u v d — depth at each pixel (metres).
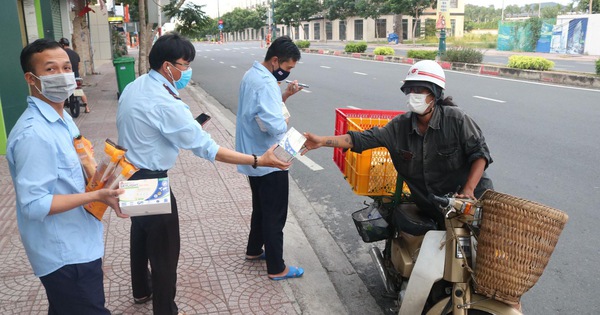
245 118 3.47
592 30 29.77
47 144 2.02
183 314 3.24
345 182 6.32
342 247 4.54
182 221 4.81
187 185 5.91
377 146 3.08
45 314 3.24
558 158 7.00
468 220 2.40
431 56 22.94
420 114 2.83
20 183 1.98
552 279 3.93
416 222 2.96
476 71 19.05
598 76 14.39
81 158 2.23
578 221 4.91
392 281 3.35
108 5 27.55
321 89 14.38
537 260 2.14
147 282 3.33
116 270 3.83
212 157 2.71
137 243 3.18
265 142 3.48
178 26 15.83
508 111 10.39
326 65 22.89
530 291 3.78
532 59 17.16
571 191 5.71
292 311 3.34
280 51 3.35
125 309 3.31
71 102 10.09
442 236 2.63
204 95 14.27
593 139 8.01
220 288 3.59
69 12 18.62
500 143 7.86
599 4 42.66
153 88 2.67
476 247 2.34
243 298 3.47
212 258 4.04
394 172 3.37
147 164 2.68
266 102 3.32
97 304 2.28
